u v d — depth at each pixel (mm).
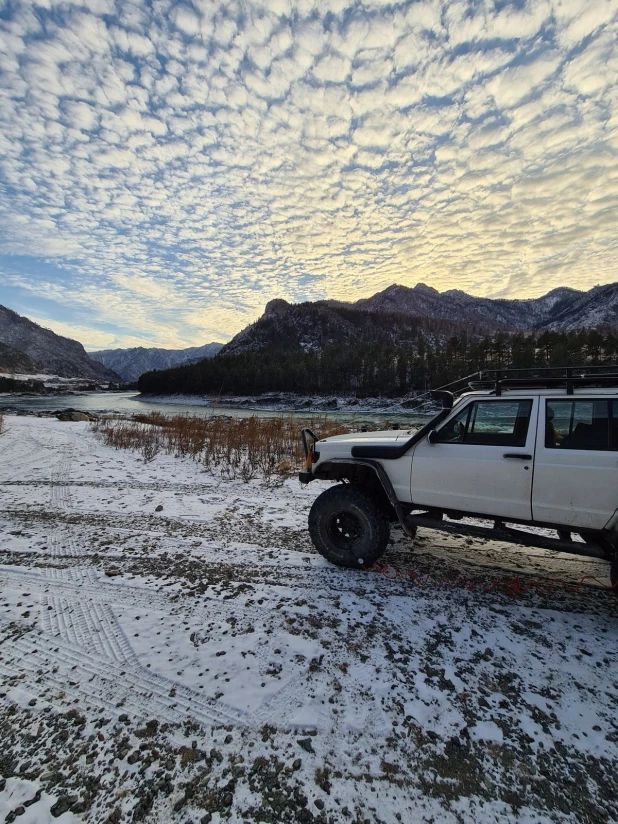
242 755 1952
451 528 3557
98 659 2641
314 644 2793
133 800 1726
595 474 2994
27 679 2459
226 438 11695
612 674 2508
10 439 13117
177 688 2389
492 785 1820
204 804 1712
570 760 1935
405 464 3773
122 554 4297
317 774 1860
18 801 1710
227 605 3293
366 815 1679
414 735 2074
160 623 3043
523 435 3314
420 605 3299
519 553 4352
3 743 2012
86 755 1942
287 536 4828
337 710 2229
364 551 3840
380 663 2605
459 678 2477
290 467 8945
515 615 3158
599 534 3031
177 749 1983
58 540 4680
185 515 5617
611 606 3287
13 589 3557
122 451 11102
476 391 3627
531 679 2467
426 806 1722
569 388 3215
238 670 2535
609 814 1690
